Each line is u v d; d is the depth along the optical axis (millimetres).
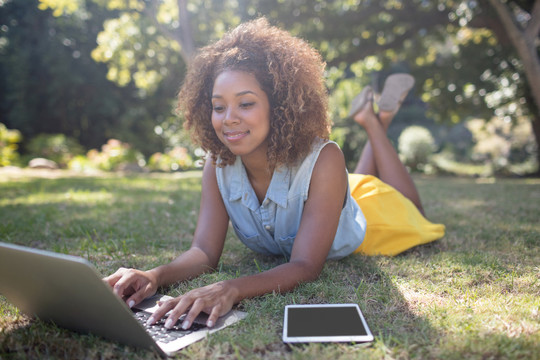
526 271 2195
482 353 1321
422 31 13742
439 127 25828
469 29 12633
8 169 12461
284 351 1398
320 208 2000
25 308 1642
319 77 1995
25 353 1414
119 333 1420
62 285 1345
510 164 16547
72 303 1415
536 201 4957
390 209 2742
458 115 14500
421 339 1431
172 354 1379
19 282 1477
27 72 18000
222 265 2389
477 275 2133
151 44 13141
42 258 1266
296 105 1894
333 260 2453
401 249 2652
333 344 1413
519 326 1501
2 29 18344
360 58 12789
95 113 19312
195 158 16484
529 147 17312
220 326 1562
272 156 1962
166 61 14531
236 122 1870
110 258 2588
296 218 2139
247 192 2174
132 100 19984
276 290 1809
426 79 13992
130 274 1762
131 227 3525
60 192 6383
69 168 14594
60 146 15922
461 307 1702
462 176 15359
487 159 19500
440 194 5953
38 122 19109
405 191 3262
